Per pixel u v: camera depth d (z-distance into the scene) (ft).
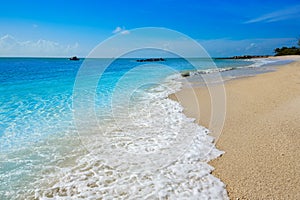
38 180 13.87
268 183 12.73
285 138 17.99
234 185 12.84
